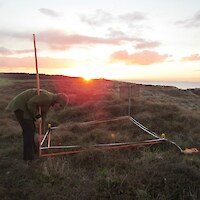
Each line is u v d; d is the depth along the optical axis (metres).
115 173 4.62
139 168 4.77
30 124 5.40
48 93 5.57
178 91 25.84
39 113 5.48
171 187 4.07
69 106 12.55
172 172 4.47
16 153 6.04
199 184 4.16
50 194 3.95
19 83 29.45
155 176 4.40
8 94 18.97
